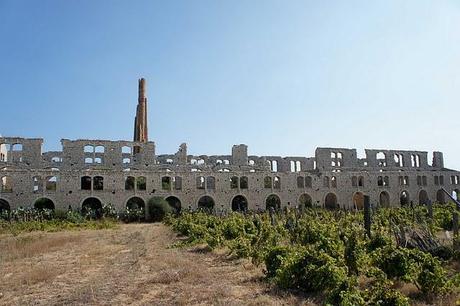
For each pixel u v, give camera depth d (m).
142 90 138.12
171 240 47.56
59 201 88.19
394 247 22.31
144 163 101.69
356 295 15.88
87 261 30.98
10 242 45.03
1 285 22.88
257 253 27.84
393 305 15.56
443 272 18.66
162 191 94.81
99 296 19.86
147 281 22.95
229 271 26.28
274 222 52.34
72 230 65.69
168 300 19.02
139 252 36.19
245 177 101.81
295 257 21.70
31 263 30.61
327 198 109.56
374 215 59.62
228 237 43.78
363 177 110.12
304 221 46.22
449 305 17.16
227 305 17.53
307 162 114.56
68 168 95.94
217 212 89.88
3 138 92.50
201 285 21.88
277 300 18.59
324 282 19.55
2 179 88.94
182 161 105.56
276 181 104.31
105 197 91.19
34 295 20.55
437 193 118.94
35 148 94.38
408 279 19.36
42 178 88.31
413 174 115.88
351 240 24.58
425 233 31.14
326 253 22.66
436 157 127.50
